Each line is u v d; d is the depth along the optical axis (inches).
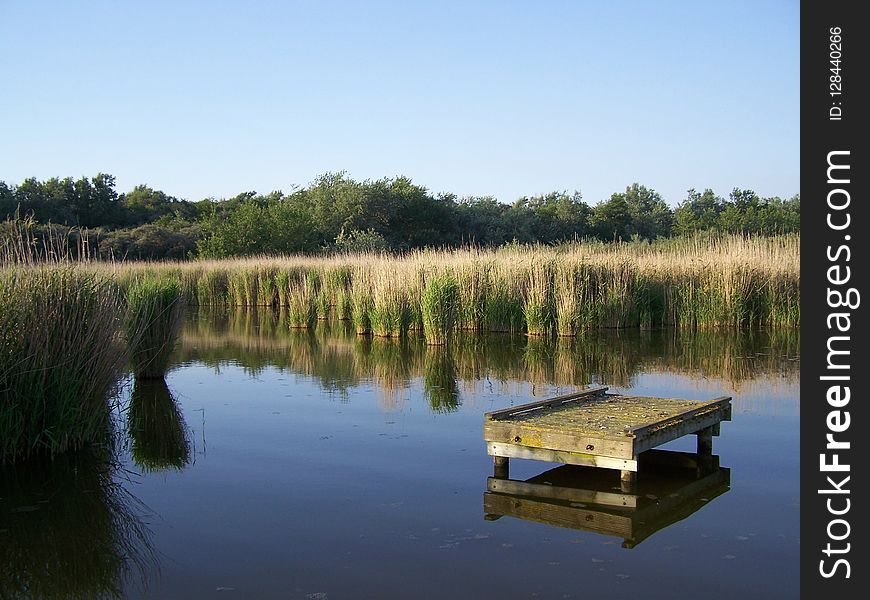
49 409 308.2
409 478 270.1
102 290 336.5
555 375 486.9
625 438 251.1
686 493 250.7
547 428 265.0
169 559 200.4
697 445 302.5
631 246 1096.8
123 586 184.4
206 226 1587.1
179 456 301.3
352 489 257.4
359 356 591.2
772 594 176.6
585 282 761.6
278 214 1596.9
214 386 460.1
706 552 201.6
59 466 290.0
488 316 755.4
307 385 461.1
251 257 1416.1
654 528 219.1
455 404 397.7
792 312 783.7
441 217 1921.8
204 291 1184.2
